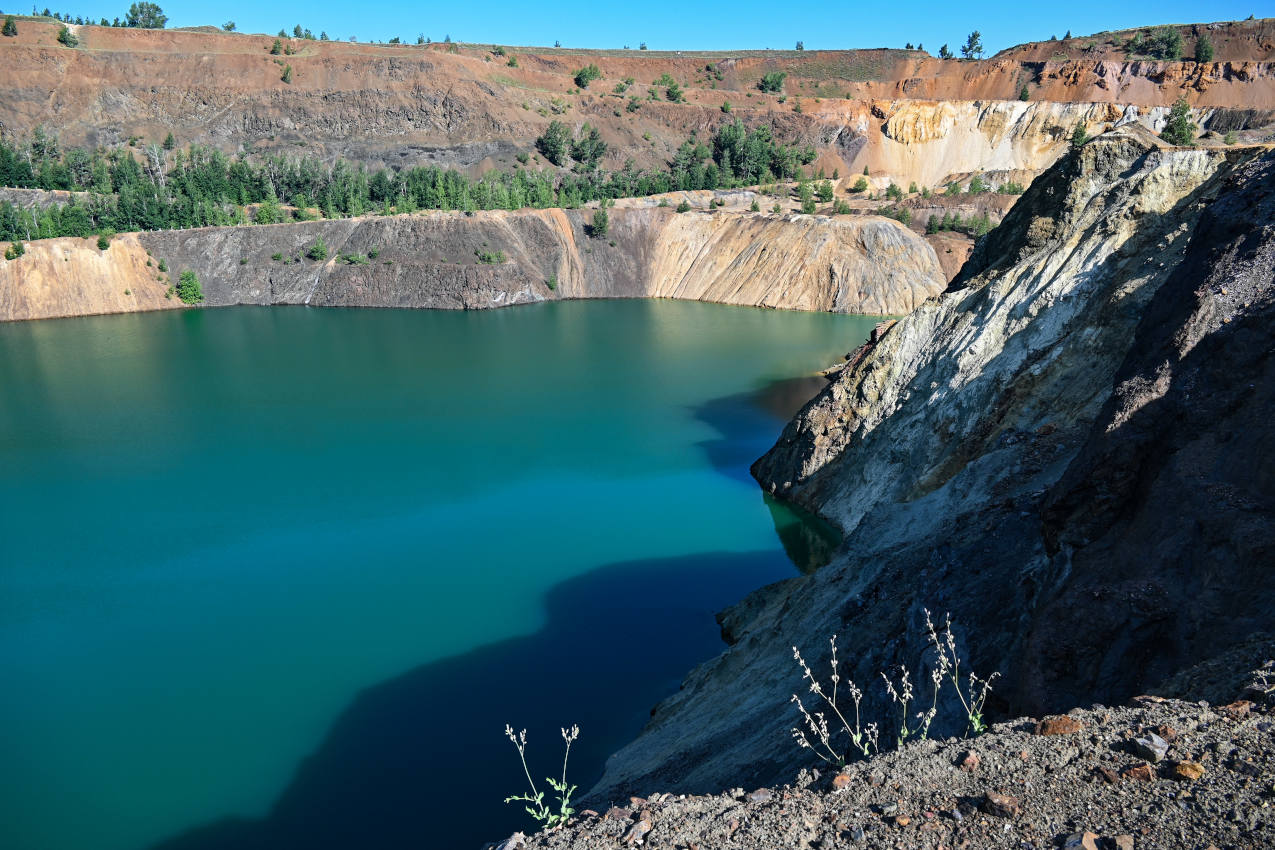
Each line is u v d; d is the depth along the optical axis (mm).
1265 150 33938
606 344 86812
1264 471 13836
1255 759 7031
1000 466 28453
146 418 59844
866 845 7176
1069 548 16766
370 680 28750
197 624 32594
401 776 23672
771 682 22047
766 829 7789
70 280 106562
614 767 22625
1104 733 7949
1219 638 11742
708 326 97375
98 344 87312
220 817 22188
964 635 16625
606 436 56312
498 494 46344
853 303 106438
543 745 25078
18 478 48250
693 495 46500
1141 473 16719
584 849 8289
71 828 21906
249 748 25125
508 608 33938
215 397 65625
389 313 108062
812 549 39781
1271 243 18422
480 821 21766
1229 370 16281
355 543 40094
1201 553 13297
